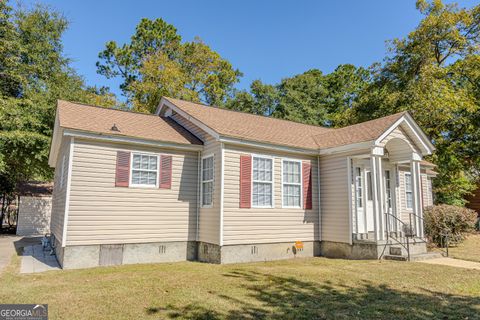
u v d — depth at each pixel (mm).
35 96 19359
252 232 10711
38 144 18844
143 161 10578
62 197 10312
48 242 14672
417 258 10258
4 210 23797
